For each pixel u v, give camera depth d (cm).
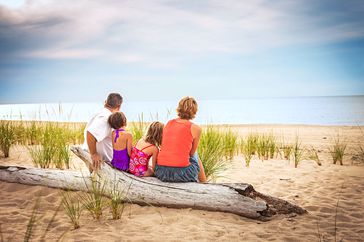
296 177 583
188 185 404
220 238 323
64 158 602
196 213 388
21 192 443
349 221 376
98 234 325
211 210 394
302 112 4462
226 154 764
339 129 1596
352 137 1221
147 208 403
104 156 448
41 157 593
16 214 372
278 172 624
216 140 620
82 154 447
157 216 379
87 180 440
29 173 466
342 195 471
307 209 415
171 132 418
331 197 462
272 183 543
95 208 369
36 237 314
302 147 952
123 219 368
